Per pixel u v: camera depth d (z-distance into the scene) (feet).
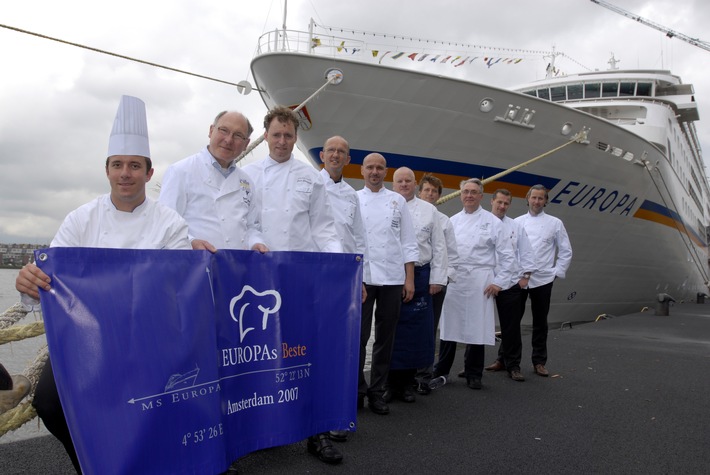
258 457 9.53
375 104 26.99
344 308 8.97
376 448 10.16
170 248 7.26
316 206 10.55
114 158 6.86
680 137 55.72
